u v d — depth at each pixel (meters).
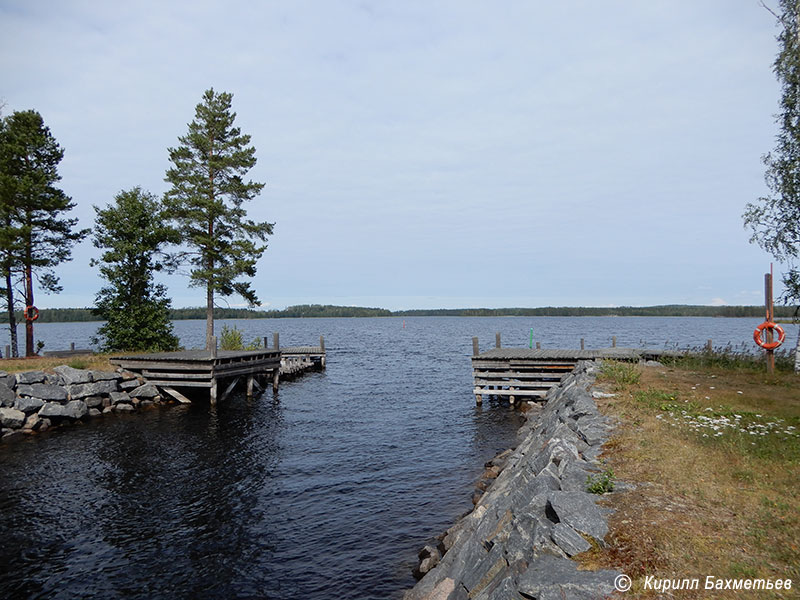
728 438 8.05
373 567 8.43
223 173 32.84
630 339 70.81
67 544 9.54
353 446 16.05
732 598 3.87
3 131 27.44
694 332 96.44
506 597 4.30
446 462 14.21
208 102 32.81
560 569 4.40
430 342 73.44
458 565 6.42
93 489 12.39
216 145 32.47
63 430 18.50
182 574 8.44
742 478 6.36
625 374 14.21
